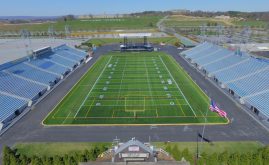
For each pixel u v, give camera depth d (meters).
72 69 104.12
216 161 39.62
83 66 109.81
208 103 66.38
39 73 86.50
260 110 58.44
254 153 40.34
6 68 79.38
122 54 136.62
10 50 125.00
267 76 71.50
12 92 67.94
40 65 93.44
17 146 48.22
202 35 188.12
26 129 54.50
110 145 47.69
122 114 60.66
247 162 39.03
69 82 86.56
